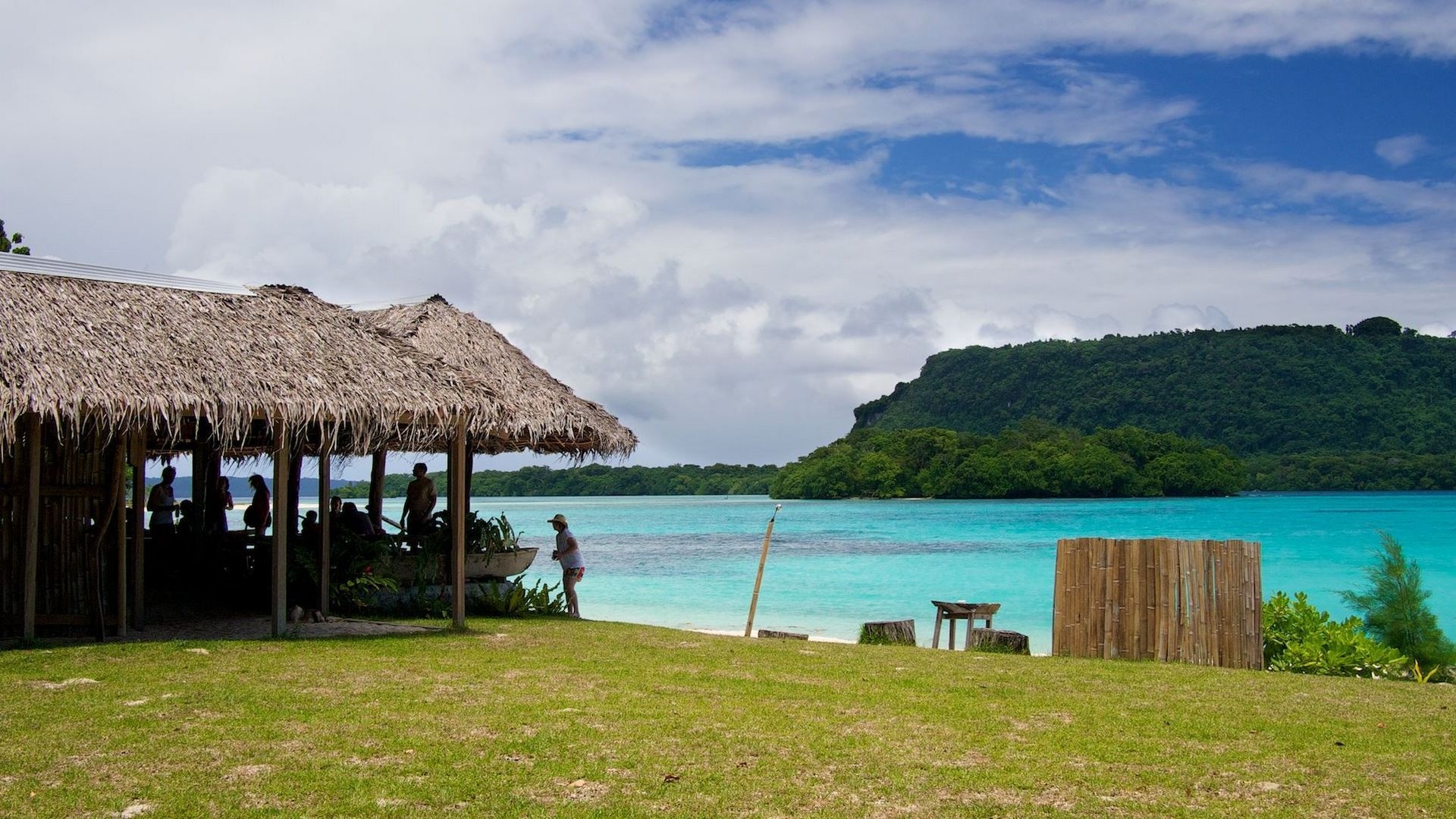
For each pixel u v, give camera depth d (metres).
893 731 8.13
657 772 6.84
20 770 6.62
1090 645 13.51
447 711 8.41
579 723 8.11
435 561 16.75
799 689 10.02
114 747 7.16
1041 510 90.19
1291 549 45.47
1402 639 15.58
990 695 9.85
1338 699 10.02
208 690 9.06
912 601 30.22
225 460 20.25
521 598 16.77
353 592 15.75
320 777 6.57
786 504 120.62
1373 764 7.38
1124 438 113.25
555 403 16.11
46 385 10.95
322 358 13.45
